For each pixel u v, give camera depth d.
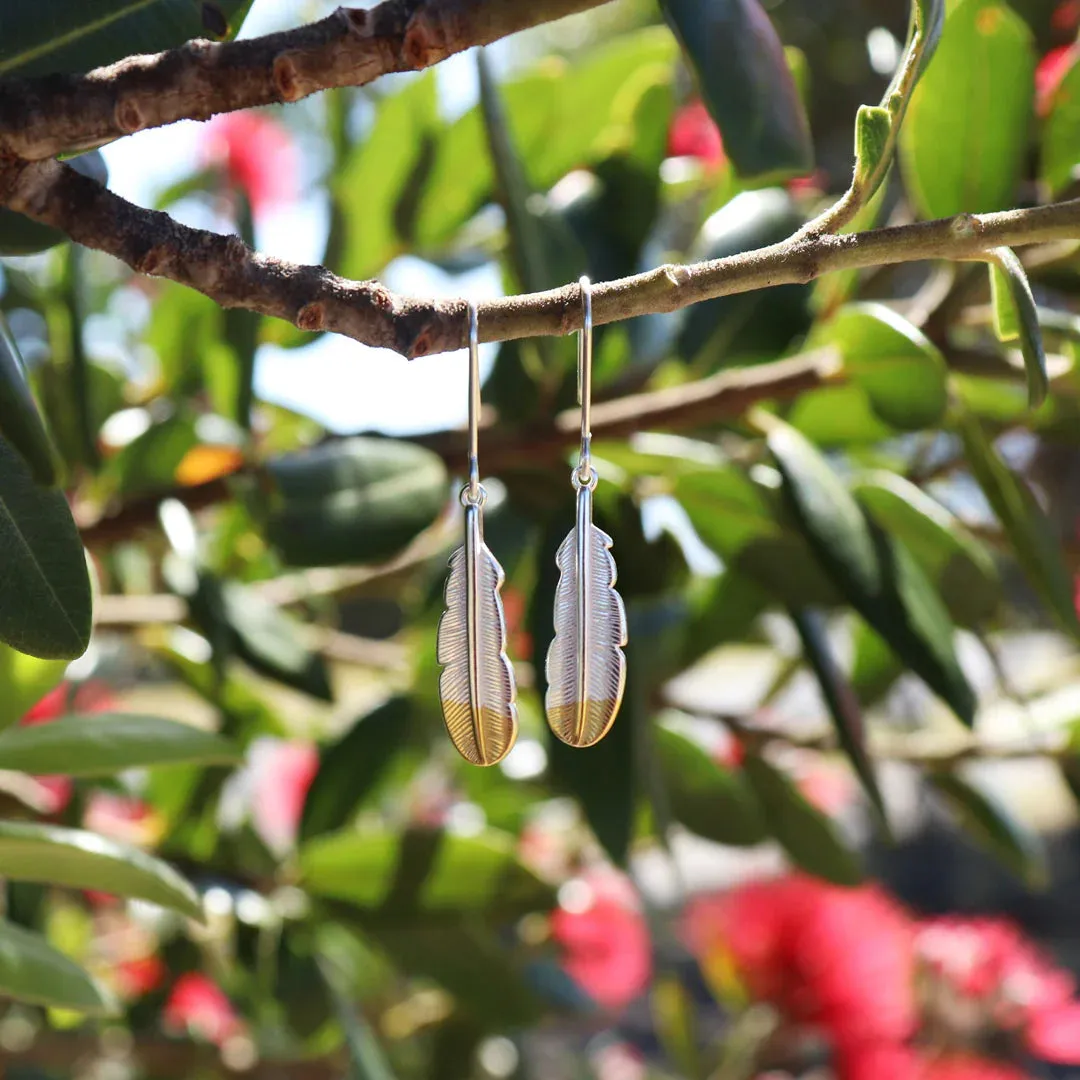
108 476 0.40
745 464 0.36
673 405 0.34
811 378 0.33
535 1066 0.59
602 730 0.25
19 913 0.37
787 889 0.53
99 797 0.52
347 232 0.43
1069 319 0.32
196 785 0.45
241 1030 0.54
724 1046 0.57
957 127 0.33
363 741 0.41
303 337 0.42
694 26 0.27
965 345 0.36
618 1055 0.68
